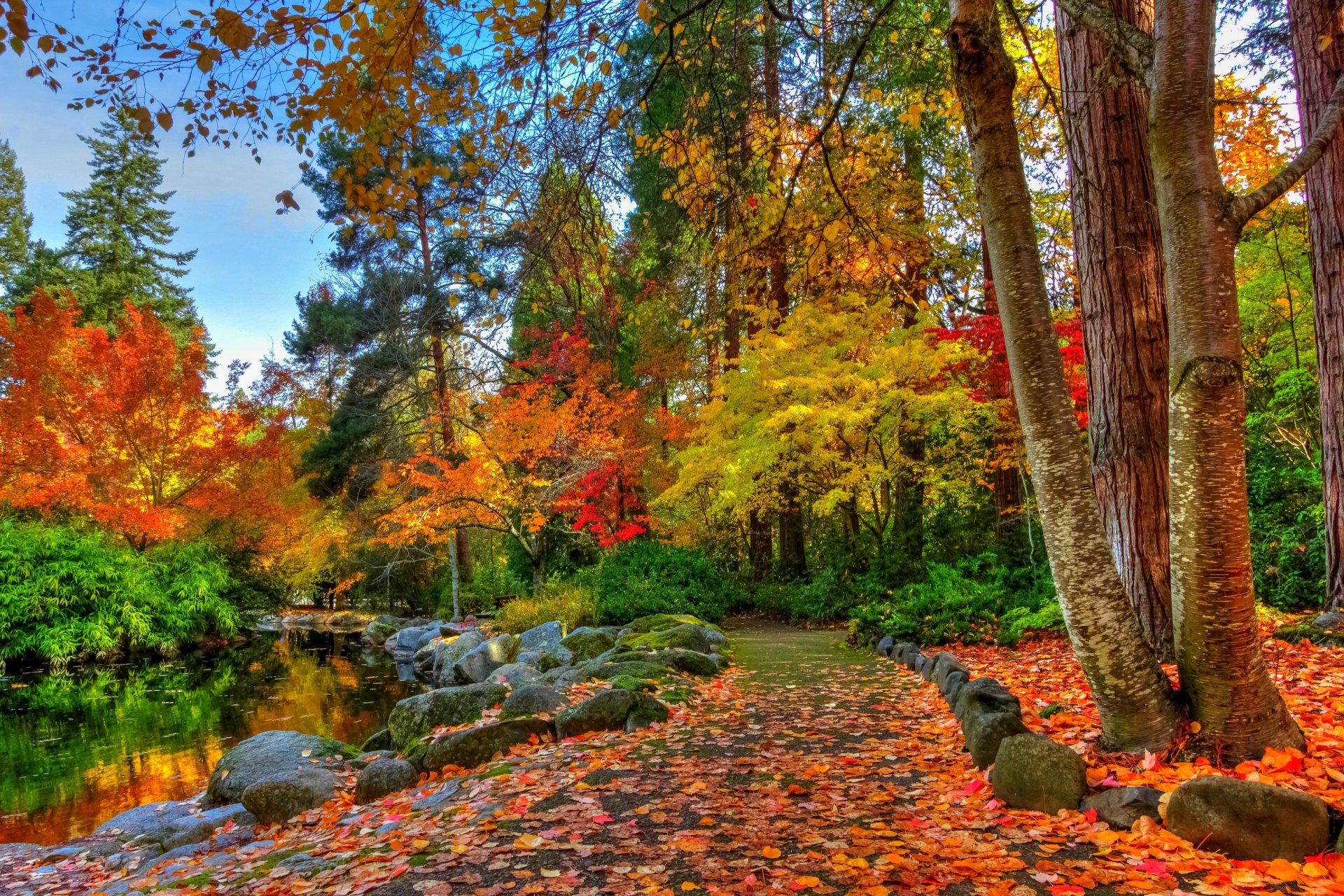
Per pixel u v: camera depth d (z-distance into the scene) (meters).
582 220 5.15
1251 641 3.18
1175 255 3.15
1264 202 3.08
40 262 28.91
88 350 16.41
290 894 2.99
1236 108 9.72
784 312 13.55
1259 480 9.18
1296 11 6.71
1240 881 2.49
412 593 21.78
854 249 8.59
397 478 18.28
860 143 8.38
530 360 16.05
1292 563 7.52
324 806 4.88
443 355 19.98
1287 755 3.08
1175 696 3.38
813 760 4.39
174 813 5.62
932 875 2.71
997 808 3.34
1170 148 3.14
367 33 3.82
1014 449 10.70
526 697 5.96
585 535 16.67
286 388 22.69
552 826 3.44
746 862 2.92
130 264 30.73
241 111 4.00
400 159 4.56
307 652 16.16
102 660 14.88
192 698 11.09
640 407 16.55
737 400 12.22
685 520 17.19
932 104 8.54
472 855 3.15
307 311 21.00
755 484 12.45
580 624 12.73
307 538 20.53
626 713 5.45
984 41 3.29
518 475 15.73
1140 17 5.76
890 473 12.06
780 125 6.07
